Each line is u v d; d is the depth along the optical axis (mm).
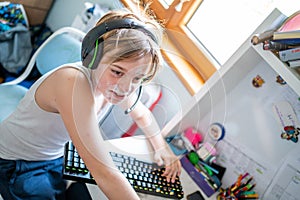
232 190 1117
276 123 1055
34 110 882
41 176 955
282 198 1066
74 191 987
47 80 822
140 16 767
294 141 1022
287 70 846
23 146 950
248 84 1102
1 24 1847
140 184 927
